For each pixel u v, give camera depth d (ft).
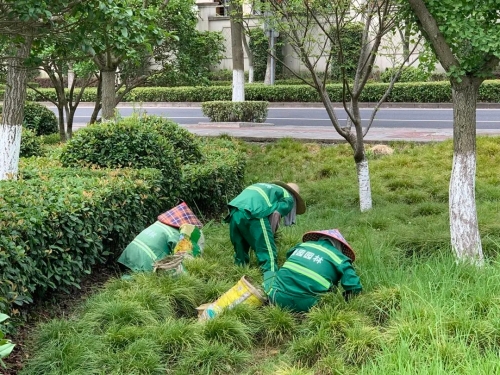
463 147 19.48
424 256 20.43
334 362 13.91
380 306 16.07
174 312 17.56
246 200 19.47
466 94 19.35
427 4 19.30
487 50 17.93
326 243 17.47
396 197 30.09
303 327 15.98
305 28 26.45
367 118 64.18
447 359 13.12
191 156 30.81
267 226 19.31
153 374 14.38
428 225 23.98
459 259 18.66
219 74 110.83
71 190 20.35
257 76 108.47
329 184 33.09
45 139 49.49
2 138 24.57
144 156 26.53
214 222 27.86
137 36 18.42
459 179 19.57
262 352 15.79
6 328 15.30
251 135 47.78
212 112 60.44
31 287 16.78
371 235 22.41
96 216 20.06
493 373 12.37
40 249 17.39
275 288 17.10
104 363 14.48
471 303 15.49
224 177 29.89
